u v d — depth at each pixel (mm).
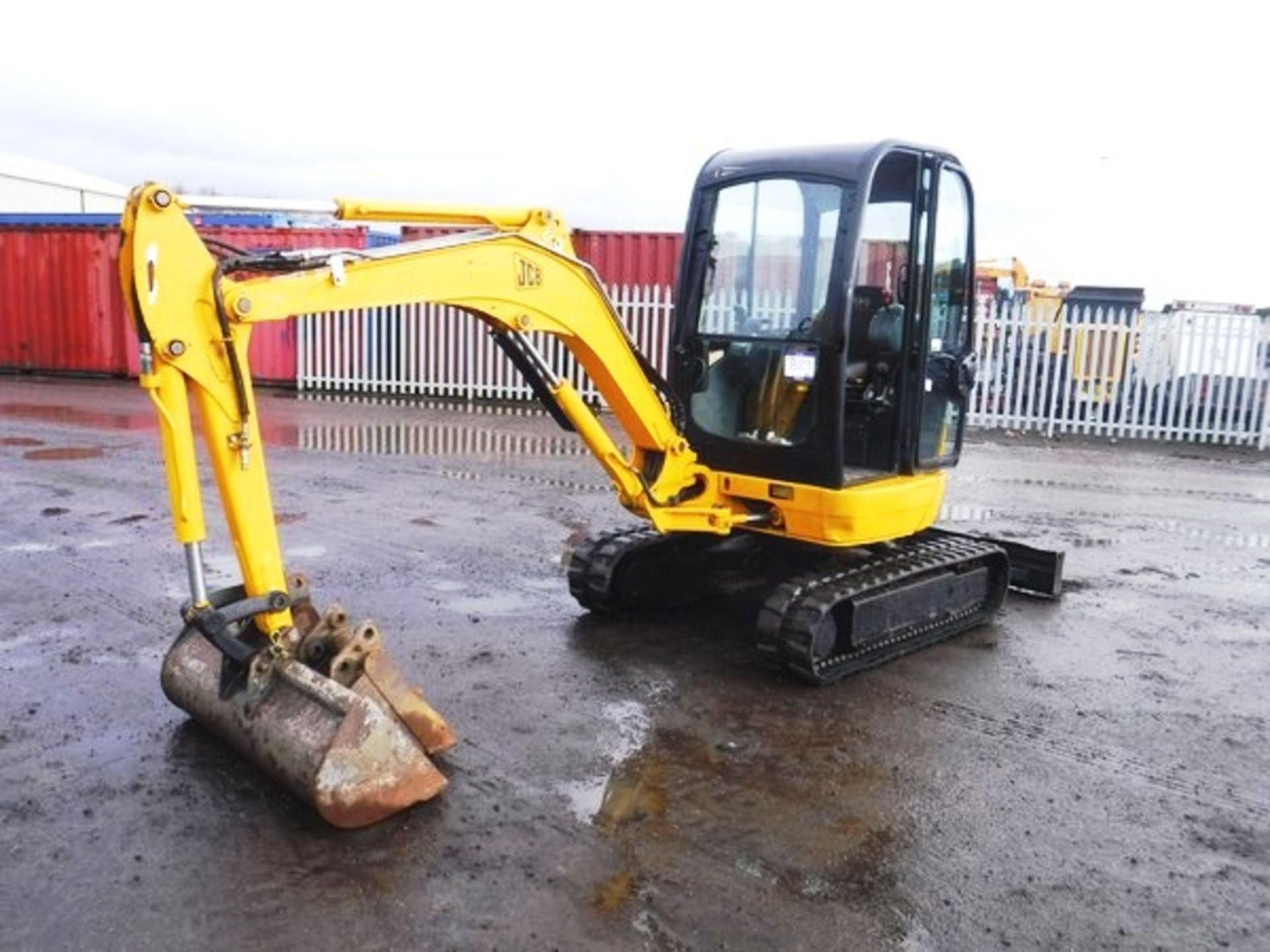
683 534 6172
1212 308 14648
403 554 7453
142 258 3656
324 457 11219
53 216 21312
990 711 5023
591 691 5090
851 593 5246
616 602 6078
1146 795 4246
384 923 3252
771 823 3920
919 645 5789
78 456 10812
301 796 3789
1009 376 14828
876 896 3480
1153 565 7859
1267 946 3297
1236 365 14172
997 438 14156
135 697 4855
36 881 3412
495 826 3826
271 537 4020
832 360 5215
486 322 4949
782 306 5551
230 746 4285
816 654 5160
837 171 5219
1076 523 9211
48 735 4445
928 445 5965
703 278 5801
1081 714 5031
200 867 3518
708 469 5762
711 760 4414
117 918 3238
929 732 4770
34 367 18500
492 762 4324
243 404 3904
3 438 11883
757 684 5250
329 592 6516
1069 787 4289
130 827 3742
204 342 3820
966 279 6012
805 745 4582
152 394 3750
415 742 3930
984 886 3566
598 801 4039
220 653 4309
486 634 5844
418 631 5863
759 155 5594
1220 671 5668
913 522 5785
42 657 5309
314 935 3186
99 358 18016
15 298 18391
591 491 9828
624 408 5480
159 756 4270
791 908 3398
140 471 10102
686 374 5840
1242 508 10102
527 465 11086
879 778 4301
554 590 6688
